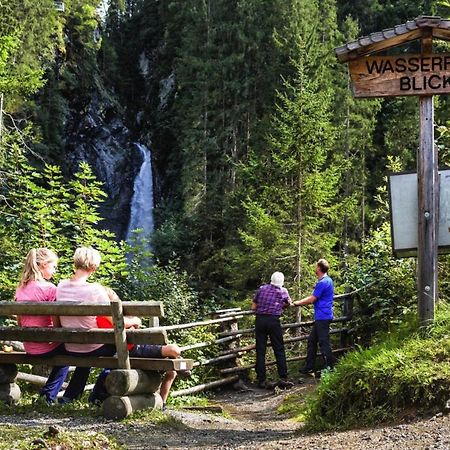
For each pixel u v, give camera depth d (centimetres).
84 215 1057
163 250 2972
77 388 622
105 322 605
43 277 620
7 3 2730
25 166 1106
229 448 454
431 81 606
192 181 3122
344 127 2905
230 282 2131
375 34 604
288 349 1326
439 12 3441
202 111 3294
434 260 602
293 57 3044
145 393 582
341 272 1725
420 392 479
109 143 4169
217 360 999
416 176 623
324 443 441
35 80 1634
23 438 437
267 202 1783
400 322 891
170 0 4450
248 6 3381
